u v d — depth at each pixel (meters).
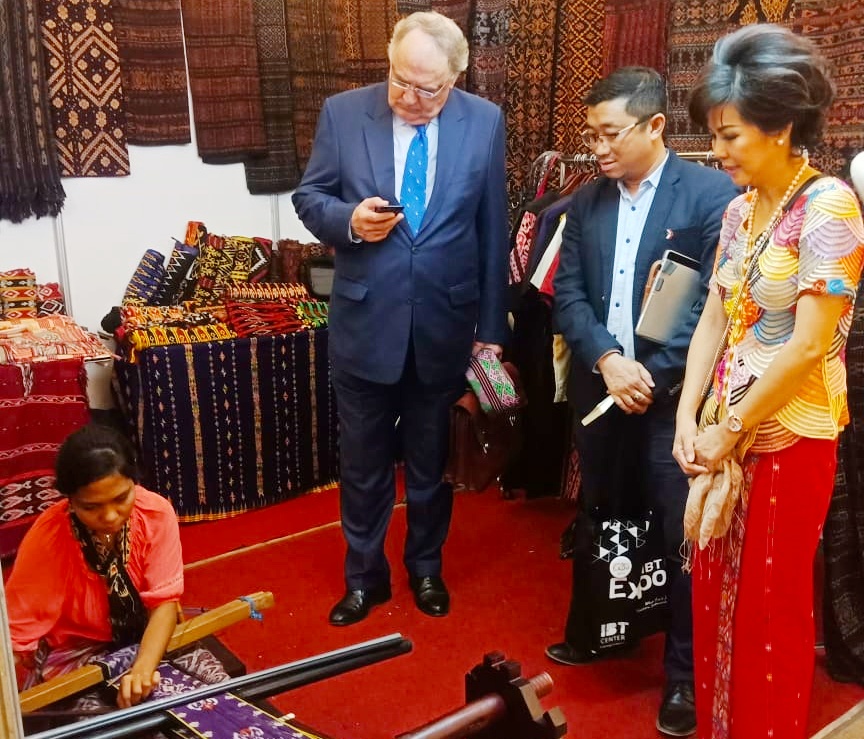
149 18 3.18
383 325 2.17
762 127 1.32
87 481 1.47
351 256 2.17
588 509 2.10
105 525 1.52
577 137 3.19
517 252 2.75
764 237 1.40
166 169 3.37
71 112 3.12
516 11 3.19
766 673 1.51
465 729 0.95
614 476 2.09
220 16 3.27
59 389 2.58
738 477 1.46
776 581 1.47
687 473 1.55
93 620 1.66
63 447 1.50
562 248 2.10
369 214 2.02
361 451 2.33
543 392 2.96
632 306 1.94
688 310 1.88
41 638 1.64
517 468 3.12
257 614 1.72
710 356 1.61
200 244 3.40
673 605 1.96
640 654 2.26
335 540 2.90
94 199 3.26
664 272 1.85
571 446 3.00
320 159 2.18
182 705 1.05
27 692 1.43
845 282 1.30
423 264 2.14
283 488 3.21
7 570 2.47
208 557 2.78
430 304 2.17
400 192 2.13
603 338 1.93
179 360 2.90
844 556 2.04
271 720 1.02
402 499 3.21
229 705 1.05
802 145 1.36
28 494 2.59
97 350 2.66
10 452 2.54
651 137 1.84
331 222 2.10
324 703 2.04
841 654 2.09
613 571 2.01
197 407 2.96
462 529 2.96
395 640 1.18
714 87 1.34
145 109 3.25
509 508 3.12
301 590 2.57
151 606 1.63
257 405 3.07
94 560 1.61
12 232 3.12
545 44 3.17
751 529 1.48
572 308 2.01
